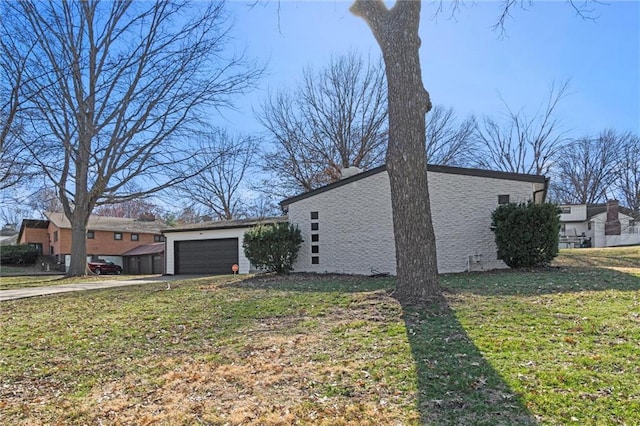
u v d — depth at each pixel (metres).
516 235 10.95
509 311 5.88
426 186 7.20
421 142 7.20
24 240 38.41
